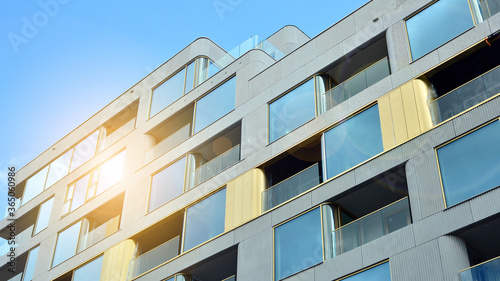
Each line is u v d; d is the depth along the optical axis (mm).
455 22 22109
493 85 19828
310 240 21609
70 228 33656
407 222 19344
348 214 22344
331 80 26156
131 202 30375
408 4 23875
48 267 33125
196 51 33531
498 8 21328
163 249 27406
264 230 23297
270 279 22000
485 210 17562
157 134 33094
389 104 22016
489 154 18500
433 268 17688
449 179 18938
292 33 37250
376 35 24297
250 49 30391
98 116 37594
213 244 24828
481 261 19156
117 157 33688
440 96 22375
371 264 19266
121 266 28297
